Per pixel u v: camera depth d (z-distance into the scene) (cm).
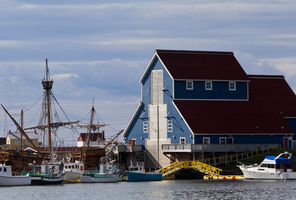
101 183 17625
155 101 19962
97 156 19738
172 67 19775
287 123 19712
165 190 15112
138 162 19138
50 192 15075
